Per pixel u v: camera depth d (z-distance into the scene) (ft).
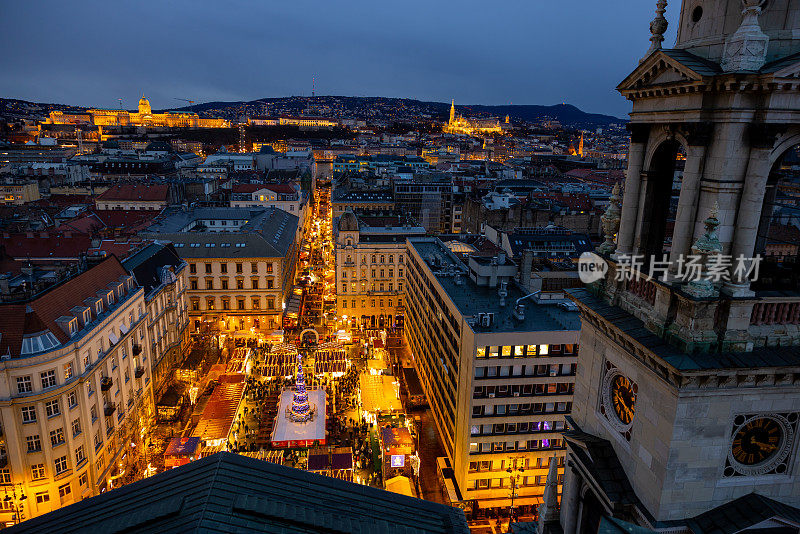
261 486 85.46
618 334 76.54
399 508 91.35
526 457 209.67
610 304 84.17
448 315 241.35
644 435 72.18
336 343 350.64
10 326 181.06
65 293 207.82
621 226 84.23
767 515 65.31
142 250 314.96
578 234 419.33
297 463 224.94
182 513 76.43
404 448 225.15
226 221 494.59
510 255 379.14
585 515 85.71
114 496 88.12
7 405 175.22
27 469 181.37
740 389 65.62
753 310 66.90
